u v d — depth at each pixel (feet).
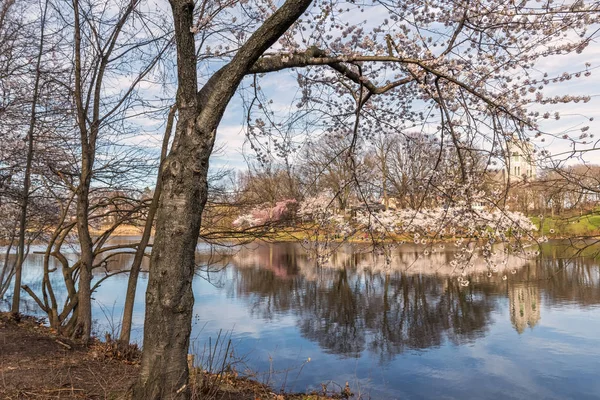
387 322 39.91
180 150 11.78
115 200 28.96
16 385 14.94
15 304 29.25
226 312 43.62
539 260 77.00
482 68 15.61
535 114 15.31
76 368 18.01
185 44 11.95
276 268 78.23
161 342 11.33
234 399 16.72
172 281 11.43
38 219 34.19
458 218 18.03
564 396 23.88
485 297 50.62
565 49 15.31
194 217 11.78
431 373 27.20
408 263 78.74
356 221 21.58
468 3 15.46
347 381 25.49
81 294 23.89
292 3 11.52
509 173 15.17
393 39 16.38
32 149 28.27
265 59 13.60
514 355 30.63
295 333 35.94
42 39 28.12
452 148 18.88
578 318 40.57
